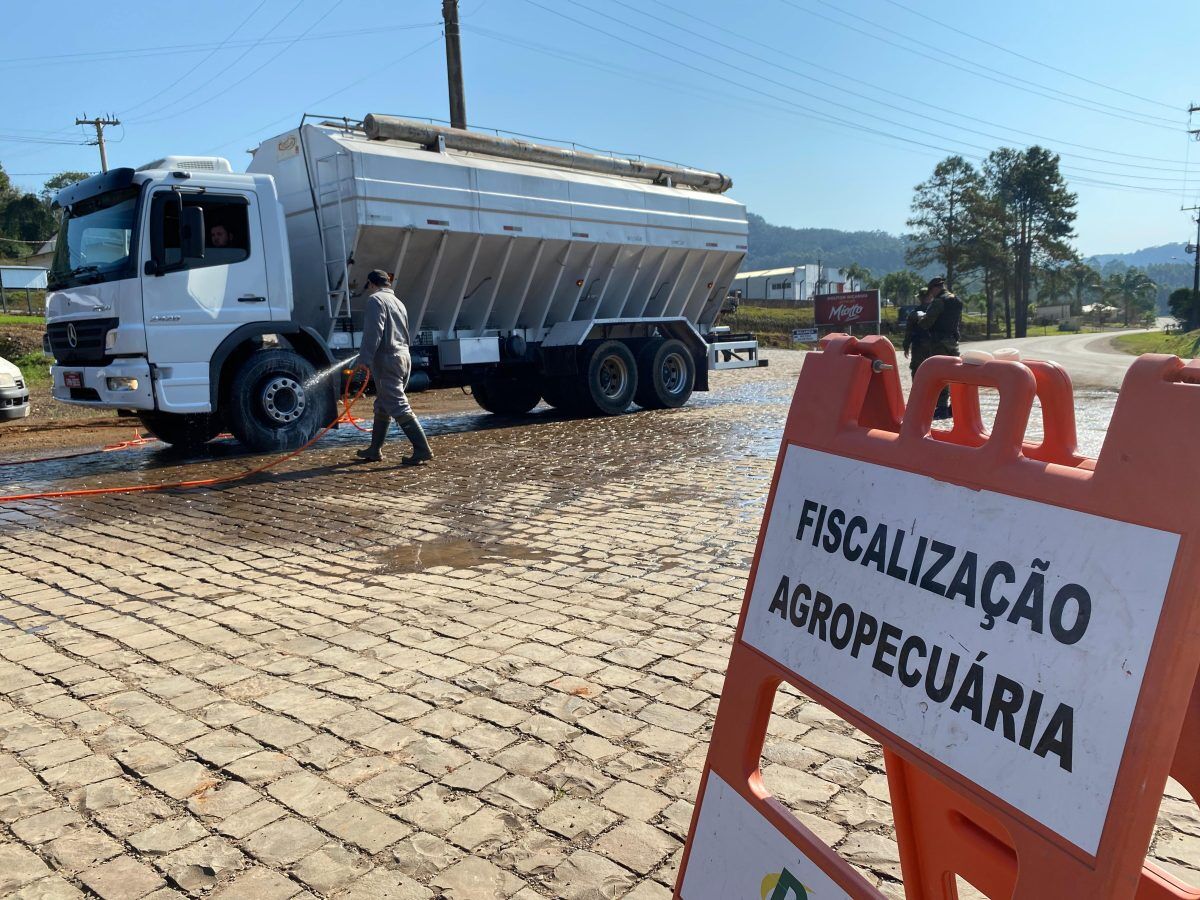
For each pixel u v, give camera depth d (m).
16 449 10.98
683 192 13.70
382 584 4.87
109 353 8.54
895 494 1.49
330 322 10.15
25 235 83.94
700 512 6.45
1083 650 1.15
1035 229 87.88
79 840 2.49
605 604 4.43
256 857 2.40
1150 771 1.06
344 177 9.64
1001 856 1.42
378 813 2.60
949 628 1.34
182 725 3.18
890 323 71.38
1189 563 1.05
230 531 6.19
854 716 1.48
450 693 3.40
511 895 2.23
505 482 7.83
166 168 8.69
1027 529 1.26
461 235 10.62
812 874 1.52
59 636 4.13
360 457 9.04
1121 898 1.06
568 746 2.98
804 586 1.65
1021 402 1.30
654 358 13.37
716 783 1.78
